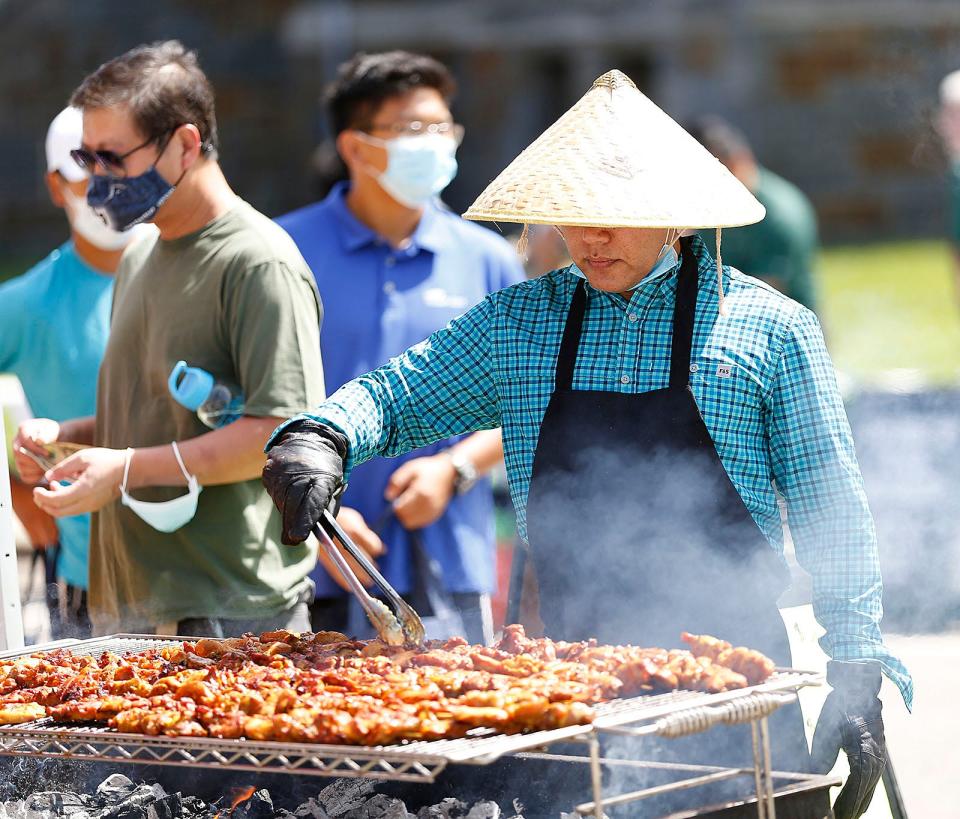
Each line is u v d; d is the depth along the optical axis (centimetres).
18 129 3550
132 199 736
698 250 620
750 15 3422
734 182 610
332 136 975
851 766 573
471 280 959
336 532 564
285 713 499
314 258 943
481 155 3522
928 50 3409
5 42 3528
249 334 730
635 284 612
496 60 3494
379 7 3550
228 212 750
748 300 608
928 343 2334
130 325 776
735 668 530
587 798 575
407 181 927
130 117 726
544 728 471
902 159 3450
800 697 670
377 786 593
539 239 1328
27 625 938
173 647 634
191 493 724
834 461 595
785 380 599
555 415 622
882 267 3056
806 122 3472
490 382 641
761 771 507
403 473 915
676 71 3481
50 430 773
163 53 749
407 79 928
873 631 589
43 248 3559
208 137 751
